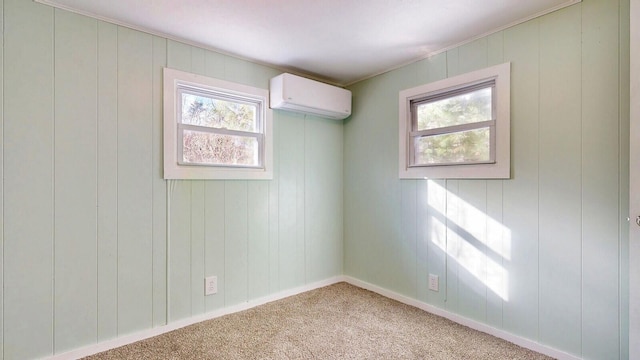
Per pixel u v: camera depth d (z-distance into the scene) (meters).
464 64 2.33
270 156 2.78
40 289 1.80
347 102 3.08
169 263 2.25
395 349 1.98
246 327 2.28
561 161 1.88
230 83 2.54
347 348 2.00
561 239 1.88
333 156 3.26
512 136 2.08
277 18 2.00
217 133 2.51
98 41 1.98
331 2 1.83
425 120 2.65
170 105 2.25
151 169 2.18
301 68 2.85
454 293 2.40
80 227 1.92
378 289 2.97
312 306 2.66
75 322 1.90
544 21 1.94
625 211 1.67
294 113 2.96
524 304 2.02
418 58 2.62
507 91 2.09
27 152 1.77
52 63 1.83
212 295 2.45
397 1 1.82
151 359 1.89
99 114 1.98
